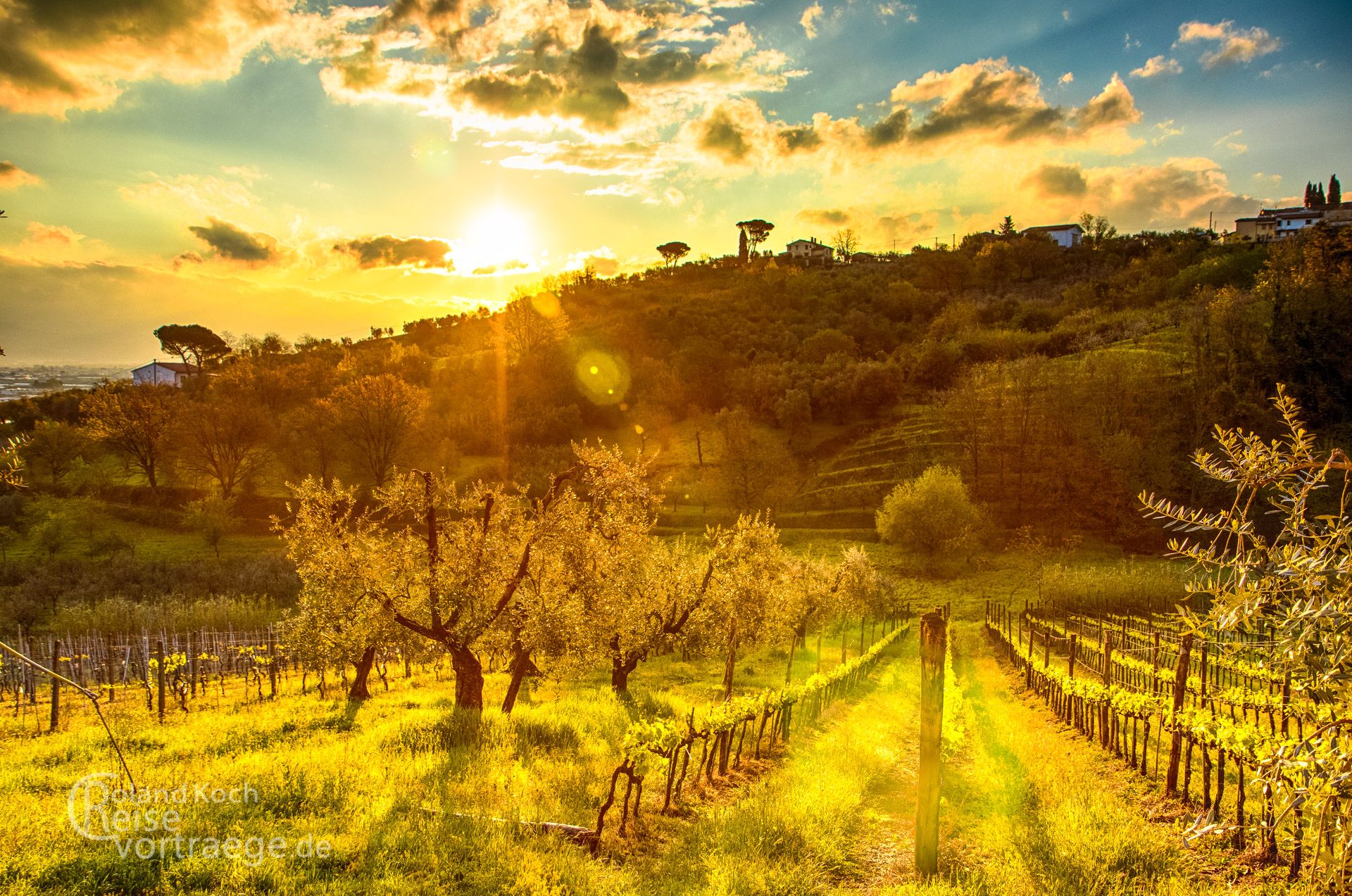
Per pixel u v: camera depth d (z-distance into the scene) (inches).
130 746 585.9
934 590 2620.6
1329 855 198.8
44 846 330.0
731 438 3806.6
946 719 735.7
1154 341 4242.1
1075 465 3363.7
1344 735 190.5
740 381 4899.1
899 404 4660.4
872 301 7337.6
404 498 711.1
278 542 3068.4
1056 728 732.7
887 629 2034.9
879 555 2992.1
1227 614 204.5
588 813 436.1
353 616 736.3
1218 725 397.7
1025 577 2672.2
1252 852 337.1
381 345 7559.1
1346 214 7317.9
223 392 4431.6
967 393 3814.0
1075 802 409.7
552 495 801.6
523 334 5762.8
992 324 5984.3
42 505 2817.4
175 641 1454.2
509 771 493.0
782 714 684.7
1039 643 1489.9
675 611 932.6
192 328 6855.3
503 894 314.8
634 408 4889.3
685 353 5275.6
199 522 2849.4
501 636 734.5
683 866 360.2
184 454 3481.8
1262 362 3444.9
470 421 4485.7
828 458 4234.7
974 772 547.8
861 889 348.2
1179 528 227.1
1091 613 1943.9
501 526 776.9
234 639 1578.5
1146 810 423.5
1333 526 197.8
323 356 6338.6
